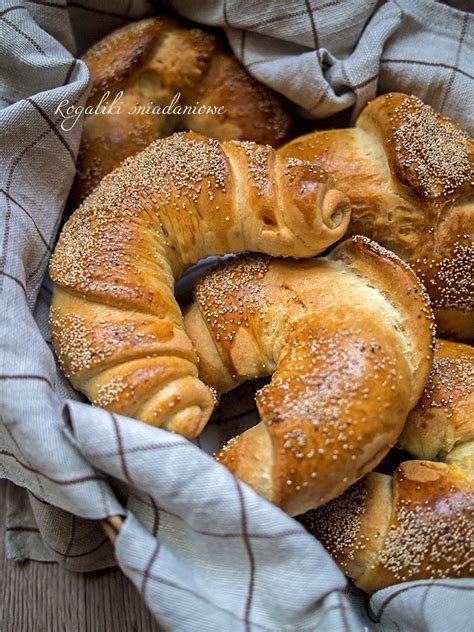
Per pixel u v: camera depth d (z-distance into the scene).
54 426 0.31
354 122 0.42
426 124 0.37
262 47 0.40
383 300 0.34
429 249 0.38
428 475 0.33
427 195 0.37
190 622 0.29
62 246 0.36
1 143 0.36
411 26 0.40
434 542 0.32
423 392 0.36
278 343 0.35
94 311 0.34
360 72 0.39
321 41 0.40
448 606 0.31
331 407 0.31
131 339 0.33
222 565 0.31
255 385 0.40
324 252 0.39
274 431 0.31
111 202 0.36
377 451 0.32
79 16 0.42
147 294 0.34
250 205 0.35
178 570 0.30
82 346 0.34
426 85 0.40
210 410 0.34
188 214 0.36
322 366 0.32
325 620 0.29
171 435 0.30
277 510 0.30
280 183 0.35
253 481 0.31
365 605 0.35
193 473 0.30
